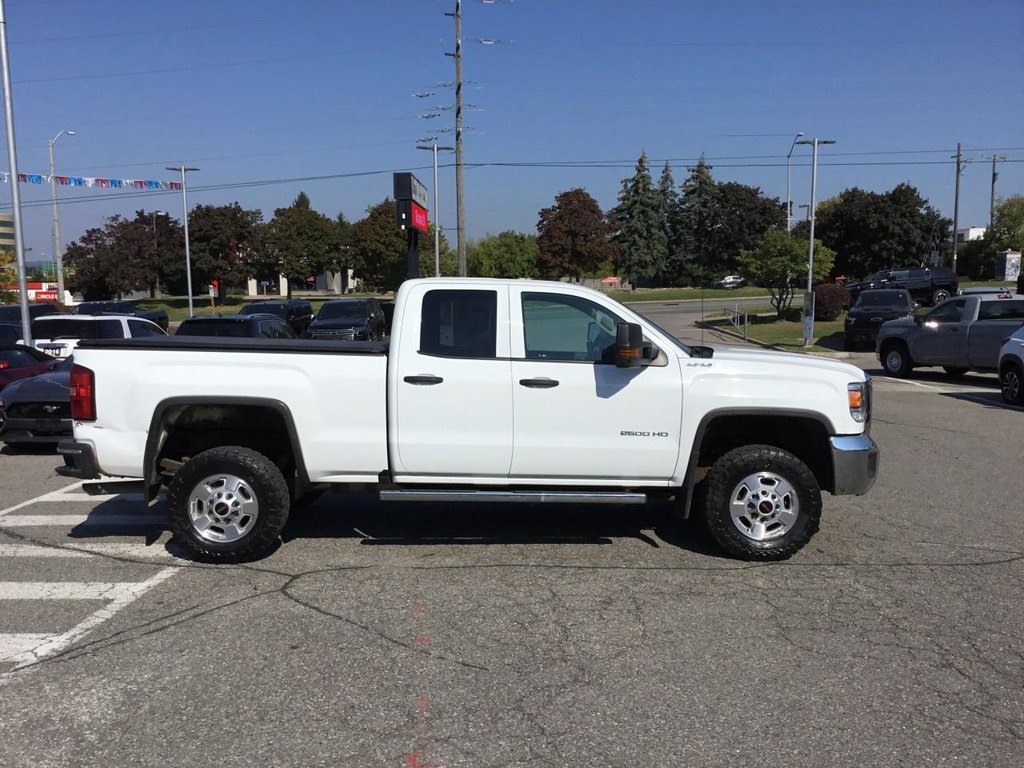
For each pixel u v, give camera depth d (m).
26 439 10.47
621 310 6.13
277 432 6.48
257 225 59.97
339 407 5.98
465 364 5.96
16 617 5.12
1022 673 4.37
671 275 85.06
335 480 6.12
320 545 6.54
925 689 4.19
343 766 3.51
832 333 32.06
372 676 4.31
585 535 6.83
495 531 6.94
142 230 55.41
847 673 4.36
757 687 4.20
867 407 6.19
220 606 5.27
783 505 6.10
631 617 5.09
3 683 4.25
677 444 6.02
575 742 3.69
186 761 3.54
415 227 15.05
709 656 4.55
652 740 3.71
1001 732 3.79
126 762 3.54
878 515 7.44
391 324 6.09
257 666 4.43
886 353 19.47
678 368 6.02
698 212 82.25
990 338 17.06
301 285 105.56
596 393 5.97
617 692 4.15
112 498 8.26
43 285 57.97
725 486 6.07
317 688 4.19
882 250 66.56
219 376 5.98
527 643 4.71
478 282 6.05
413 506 7.73
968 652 4.62
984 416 13.24
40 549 6.49
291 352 6.00
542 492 6.04
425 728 3.81
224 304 64.62
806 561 6.17
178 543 6.12
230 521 6.05
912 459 9.91
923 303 40.59
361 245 69.25
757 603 5.33
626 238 83.56
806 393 6.01
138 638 4.79
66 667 4.43
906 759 3.57
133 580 5.76
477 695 4.12
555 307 6.09
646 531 6.95
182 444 6.49
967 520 7.29
